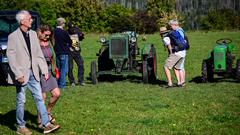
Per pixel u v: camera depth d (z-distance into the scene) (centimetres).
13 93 1416
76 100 1245
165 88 1423
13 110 1142
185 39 1427
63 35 1446
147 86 1484
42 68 878
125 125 956
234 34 4106
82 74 1543
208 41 3453
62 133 907
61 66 1464
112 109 1116
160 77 1744
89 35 4366
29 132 898
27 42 866
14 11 1773
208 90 1358
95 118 1026
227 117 991
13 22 1733
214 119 984
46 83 908
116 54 1591
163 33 1534
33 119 1029
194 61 2278
